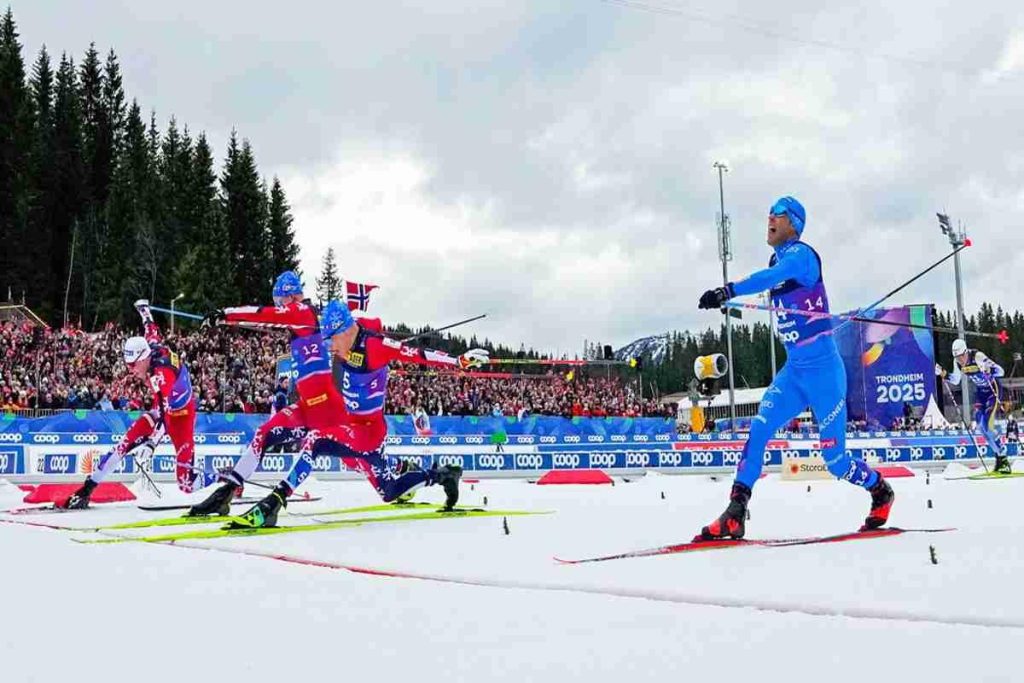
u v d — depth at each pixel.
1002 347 87.75
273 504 7.63
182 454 10.87
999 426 29.86
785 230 6.63
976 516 7.83
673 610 3.71
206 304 63.75
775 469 24.62
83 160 67.75
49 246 63.91
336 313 8.34
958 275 33.84
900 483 15.45
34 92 74.25
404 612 3.79
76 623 3.66
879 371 39.91
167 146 81.56
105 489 12.10
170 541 6.90
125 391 27.78
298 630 3.47
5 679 2.84
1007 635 3.09
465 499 12.12
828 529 6.97
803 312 6.41
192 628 3.54
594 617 3.59
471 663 2.91
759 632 3.24
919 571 4.47
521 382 38.16
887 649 2.93
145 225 64.50
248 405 28.59
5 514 10.07
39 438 19.28
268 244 82.50
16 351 27.53
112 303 61.84
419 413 27.19
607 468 22.42
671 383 116.81
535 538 6.55
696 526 7.35
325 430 8.16
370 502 11.41
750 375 109.56
